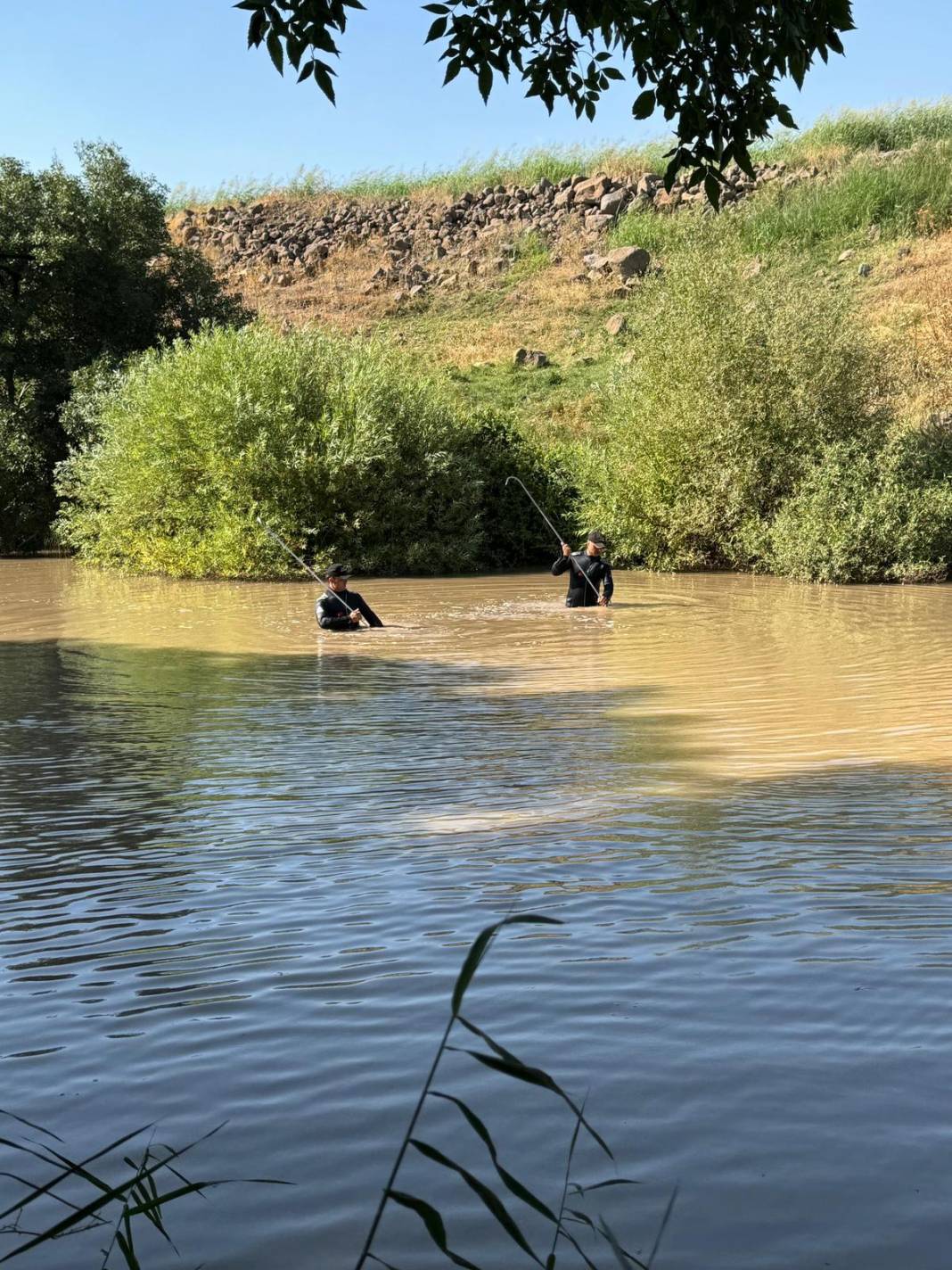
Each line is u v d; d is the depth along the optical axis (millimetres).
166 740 8492
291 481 23562
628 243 40688
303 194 49906
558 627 15039
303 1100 3043
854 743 7734
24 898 4895
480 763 7453
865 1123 2809
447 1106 2979
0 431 29250
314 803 6496
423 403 25391
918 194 37500
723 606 17266
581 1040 3326
